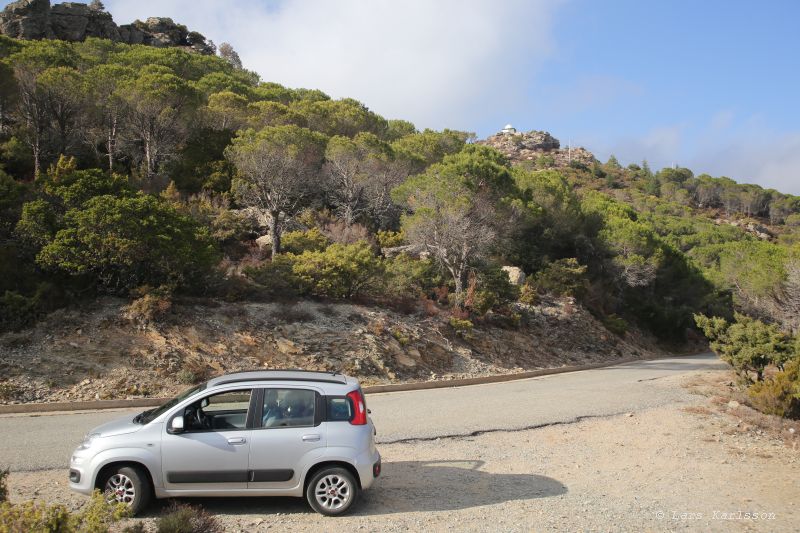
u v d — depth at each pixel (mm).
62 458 8180
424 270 26297
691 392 15719
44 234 15820
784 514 6531
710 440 10258
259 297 19172
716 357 33656
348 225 33406
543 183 39688
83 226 15570
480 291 25875
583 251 39781
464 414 12359
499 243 33438
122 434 6098
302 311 18594
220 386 6410
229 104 41812
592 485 7531
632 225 41281
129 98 32406
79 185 16875
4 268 15047
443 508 6457
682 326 42344
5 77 28297
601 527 5961
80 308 15180
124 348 14234
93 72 33438
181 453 6012
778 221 108438
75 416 11250
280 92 56281
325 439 6199
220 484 6051
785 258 35781
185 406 6254
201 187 33406
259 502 6555
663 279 43156
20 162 28672
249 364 15297
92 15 69188
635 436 10531
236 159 30906
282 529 5684
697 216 99812
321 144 35094
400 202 31391
